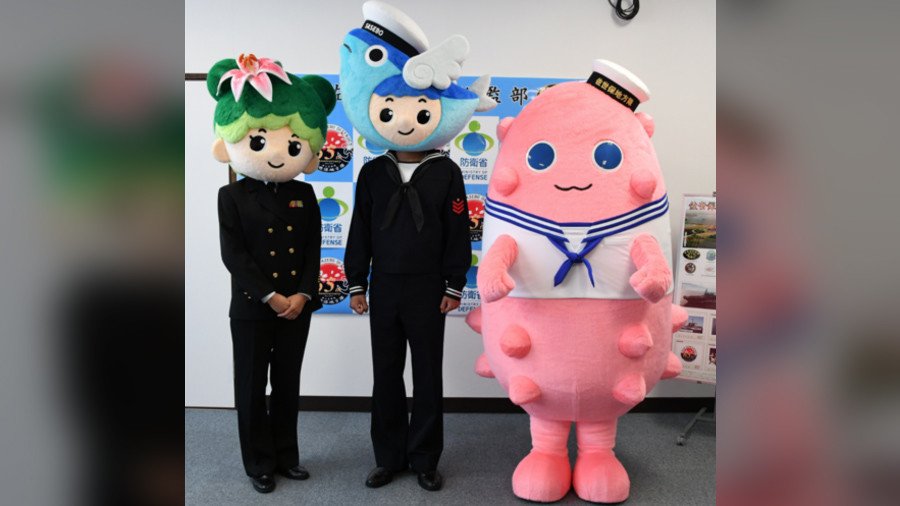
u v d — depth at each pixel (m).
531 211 2.06
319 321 3.26
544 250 2.04
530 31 3.16
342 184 3.23
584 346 2.03
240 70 2.15
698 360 2.99
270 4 3.14
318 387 3.28
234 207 2.24
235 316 2.27
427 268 2.27
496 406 3.29
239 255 2.21
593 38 3.18
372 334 2.36
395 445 2.42
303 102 2.23
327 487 2.39
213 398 3.30
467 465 2.62
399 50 2.20
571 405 2.13
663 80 3.21
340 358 3.27
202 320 3.27
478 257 3.24
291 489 2.37
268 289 2.20
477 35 3.16
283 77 2.18
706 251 2.98
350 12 3.15
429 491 2.36
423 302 2.28
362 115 2.21
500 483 2.44
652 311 2.09
